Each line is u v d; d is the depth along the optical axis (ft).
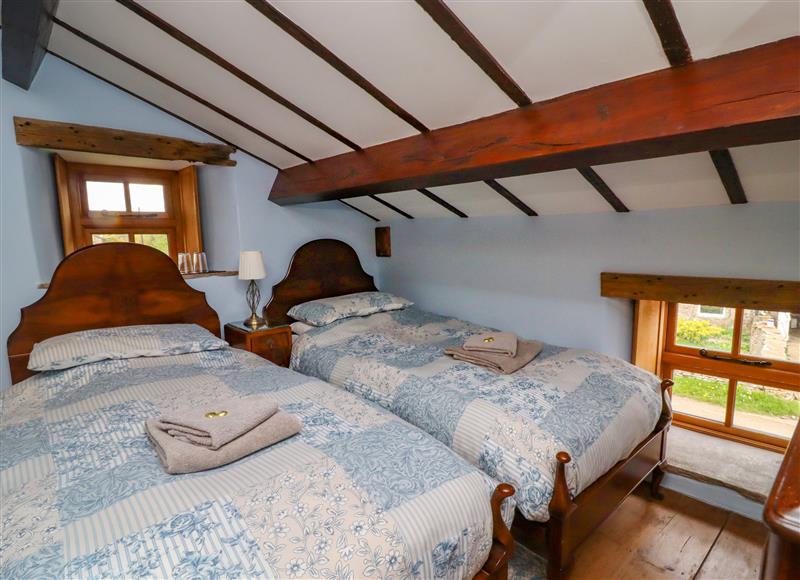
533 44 4.69
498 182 8.00
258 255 9.91
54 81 7.96
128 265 8.65
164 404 5.71
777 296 6.53
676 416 9.27
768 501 1.66
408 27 4.92
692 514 7.12
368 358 8.23
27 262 7.82
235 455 4.25
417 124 6.81
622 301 8.75
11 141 7.60
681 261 7.46
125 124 8.74
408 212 11.59
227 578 2.82
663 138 4.49
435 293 11.82
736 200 6.64
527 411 5.76
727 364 8.52
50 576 2.79
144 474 4.01
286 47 5.78
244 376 6.87
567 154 5.28
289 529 3.26
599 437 5.53
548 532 5.12
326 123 7.57
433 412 6.26
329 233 12.23
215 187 10.77
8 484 3.90
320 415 5.34
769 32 3.77
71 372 6.79
